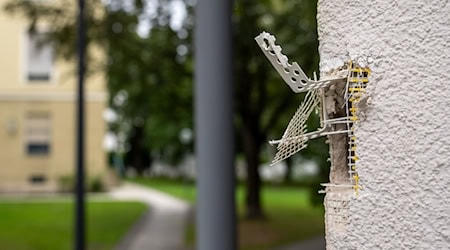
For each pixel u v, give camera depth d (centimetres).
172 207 2198
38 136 2942
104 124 2931
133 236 1438
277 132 1748
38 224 1573
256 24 1305
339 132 134
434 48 122
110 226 1598
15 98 2925
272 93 1648
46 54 2934
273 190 3209
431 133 121
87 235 1428
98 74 1441
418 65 123
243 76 1561
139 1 1214
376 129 128
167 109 1698
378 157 127
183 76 1444
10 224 1568
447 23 121
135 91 1587
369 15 130
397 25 126
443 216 118
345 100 134
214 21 313
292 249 1225
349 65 133
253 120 1666
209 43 313
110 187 3012
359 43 132
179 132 3919
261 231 1473
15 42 2930
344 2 135
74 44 1225
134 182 4319
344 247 131
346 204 132
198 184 316
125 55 1346
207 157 313
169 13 1259
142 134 5366
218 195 311
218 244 309
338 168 139
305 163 3186
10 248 1209
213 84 312
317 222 1631
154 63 1392
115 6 1218
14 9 1235
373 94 128
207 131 313
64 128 2952
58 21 1211
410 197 122
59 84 2950
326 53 139
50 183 2906
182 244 1328
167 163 5344
